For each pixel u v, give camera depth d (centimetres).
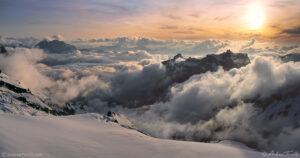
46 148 1806
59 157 1694
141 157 2083
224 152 2378
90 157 1869
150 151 2311
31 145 1762
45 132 2384
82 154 1897
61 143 2078
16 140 1748
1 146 1526
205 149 2495
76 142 2256
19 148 1608
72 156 1786
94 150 2098
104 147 2283
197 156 2188
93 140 2542
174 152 2306
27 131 2169
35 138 1991
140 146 2495
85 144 2252
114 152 2152
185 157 2141
